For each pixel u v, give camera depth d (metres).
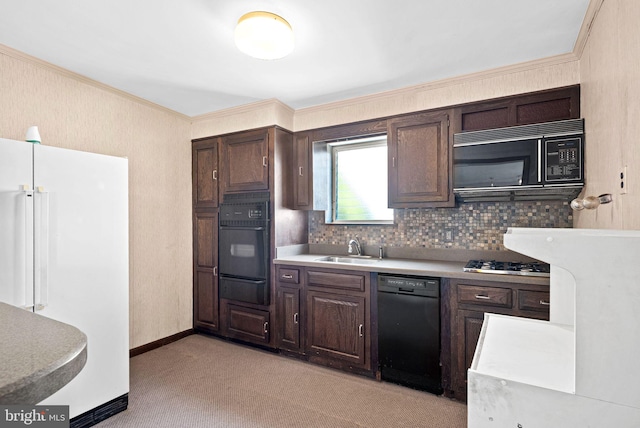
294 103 3.11
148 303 3.07
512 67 2.29
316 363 2.77
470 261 2.54
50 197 1.77
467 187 2.32
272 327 2.99
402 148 2.69
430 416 2.03
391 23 1.82
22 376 0.51
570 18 1.77
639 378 0.70
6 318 0.79
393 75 2.49
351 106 2.98
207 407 2.12
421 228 2.92
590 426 0.74
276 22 1.70
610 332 0.72
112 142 2.77
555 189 2.11
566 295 1.29
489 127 2.39
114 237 2.06
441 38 1.98
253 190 3.12
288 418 2.01
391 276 2.41
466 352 2.17
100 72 2.45
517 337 1.14
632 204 1.15
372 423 1.96
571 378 0.83
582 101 2.04
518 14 1.74
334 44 2.05
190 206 3.52
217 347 3.14
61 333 0.69
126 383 2.10
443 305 2.24
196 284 3.49
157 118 3.17
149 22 1.81
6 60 2.11
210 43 2.04
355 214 3.32
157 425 1.93
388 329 2.42
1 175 1.61
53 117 2.37
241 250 3.15
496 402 0.84
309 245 3.49
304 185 3.21
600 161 1.61
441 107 2.56
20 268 1.65
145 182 3.05
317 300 2.75
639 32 1.09
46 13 1.72
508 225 2.58
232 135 3.26
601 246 0.72
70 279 1.85
